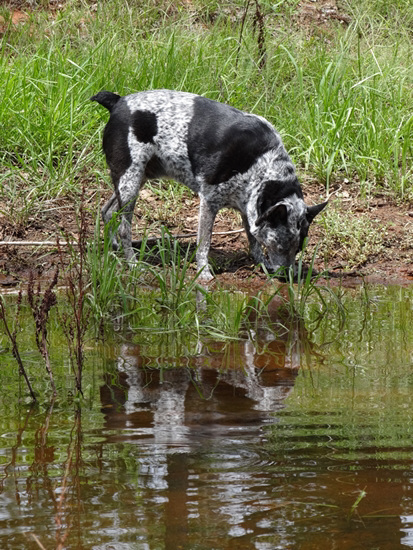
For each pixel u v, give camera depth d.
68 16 14.84
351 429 4.55
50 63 12.74
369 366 5.89
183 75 12.74
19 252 9.46
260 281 8.95
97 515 3.52
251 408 4.97
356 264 9.48
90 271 8.16
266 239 8.71
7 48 14.19
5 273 8.89
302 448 4.28
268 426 4.63
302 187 11.34
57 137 11.57
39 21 14.92
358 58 12.87
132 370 5.83
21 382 5.52
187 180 9.14
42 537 3.34
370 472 3.95
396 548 3.24
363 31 14.67
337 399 5.12
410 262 9.50
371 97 12.35
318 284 8.87
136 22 14.97
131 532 3.37
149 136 9.00
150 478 3.89
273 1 15.68
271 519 3.47
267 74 13.16
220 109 8.94
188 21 15.30
